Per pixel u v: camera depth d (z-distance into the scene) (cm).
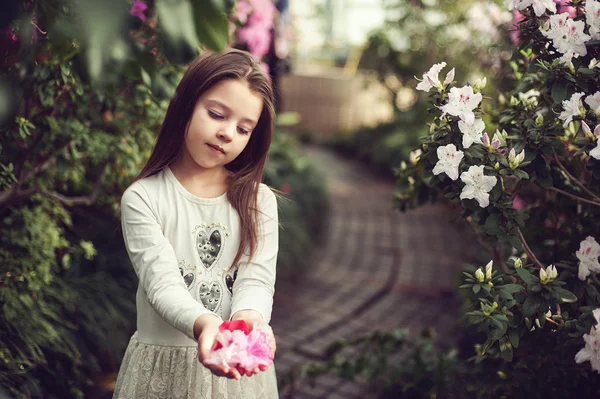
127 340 264
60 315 241
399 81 939
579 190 195
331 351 290
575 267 163
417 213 689
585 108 165
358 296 435
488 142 155
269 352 116
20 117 172
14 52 121
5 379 195
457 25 777
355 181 841
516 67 212
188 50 86
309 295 430
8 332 206
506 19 404
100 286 265
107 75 83
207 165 138
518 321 154
